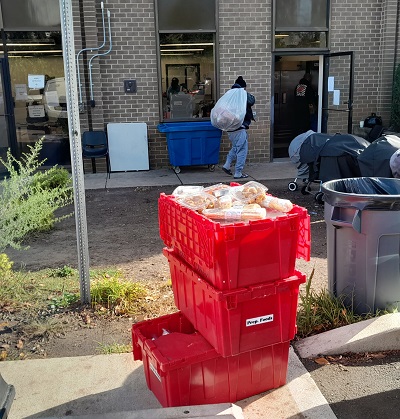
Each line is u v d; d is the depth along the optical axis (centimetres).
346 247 372
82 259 419
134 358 318
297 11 1072
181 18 1030
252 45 1064
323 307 384
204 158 1027
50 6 991
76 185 407
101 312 414
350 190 398
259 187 298
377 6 1097
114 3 998
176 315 324
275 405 295
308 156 700
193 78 1065
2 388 224
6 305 430
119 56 1021
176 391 276
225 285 260
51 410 297
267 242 264
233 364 288
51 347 366
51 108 1034
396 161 527
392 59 1114
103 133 1028
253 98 948
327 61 1109
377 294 369
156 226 683
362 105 1140
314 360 343
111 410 295
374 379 322
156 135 1070
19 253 583
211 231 253
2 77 1002
